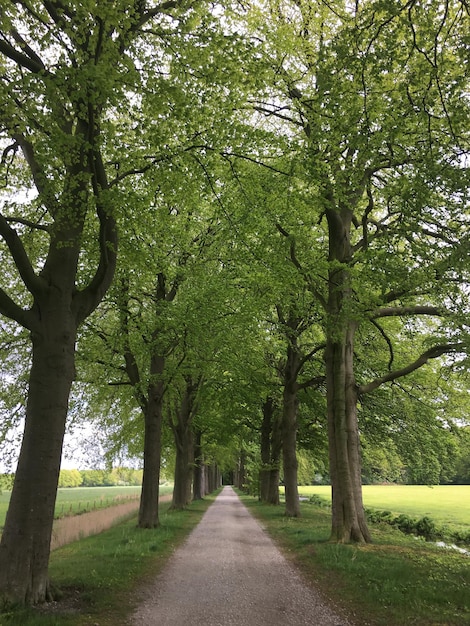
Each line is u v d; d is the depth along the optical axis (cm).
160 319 1361
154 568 920
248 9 1103
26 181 1066
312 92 1177
